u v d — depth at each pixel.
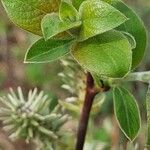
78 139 0.17
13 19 0.13
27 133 0.18
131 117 0.15
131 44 0.13
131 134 0.15
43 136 0.19
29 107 0.19
